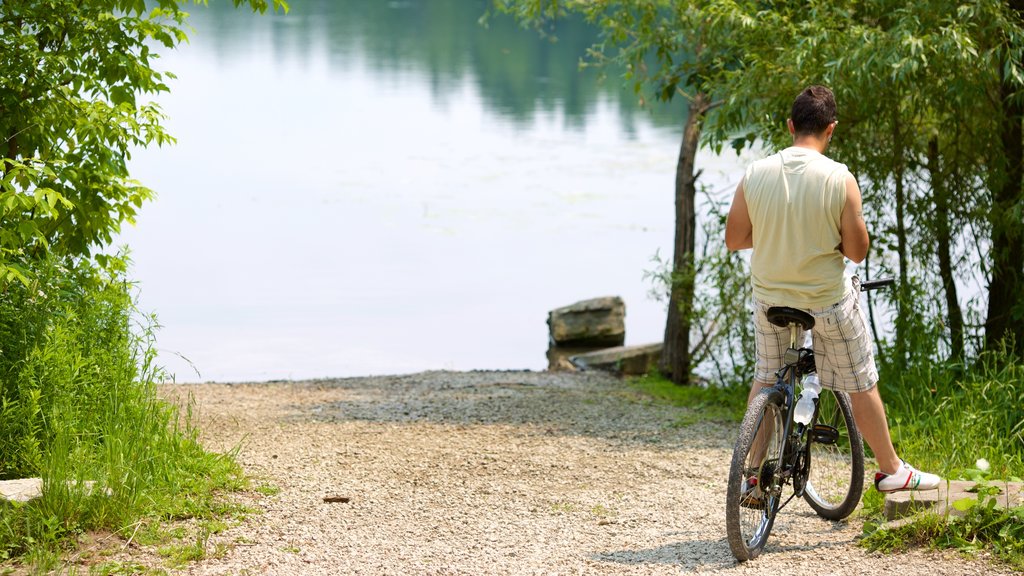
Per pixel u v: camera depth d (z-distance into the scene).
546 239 50.16
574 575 12.33
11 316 15.73
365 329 37.34
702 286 29.70
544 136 76.31
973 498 13.05
